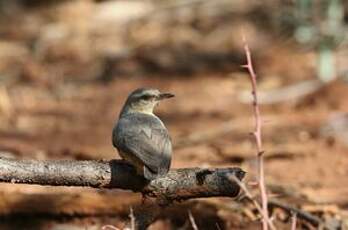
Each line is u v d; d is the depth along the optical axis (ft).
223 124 52.70
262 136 49.52
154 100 30.37
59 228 35.42
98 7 88.22
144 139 26.86
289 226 34.19
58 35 82.02
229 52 73.41
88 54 76.69
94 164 26.21
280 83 62.59
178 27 82.28
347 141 48.26
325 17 65.62
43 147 48.16
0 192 35.73
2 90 63.72
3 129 53.47
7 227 35.47
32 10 89.51
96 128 53.93
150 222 26.86
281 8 74.38
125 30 82.89
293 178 41.73
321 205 36.45
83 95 64.64
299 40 69.51
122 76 69.92
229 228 34.96
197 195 26.00
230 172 25.61
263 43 74.08
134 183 26.27
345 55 64.54
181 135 50.34
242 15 81.10
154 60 72.59
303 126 51.42
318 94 57.06
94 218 35.78
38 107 60.90
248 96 60.39
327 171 43.11
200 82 66.03
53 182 26.00
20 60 75.25
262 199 22.50
